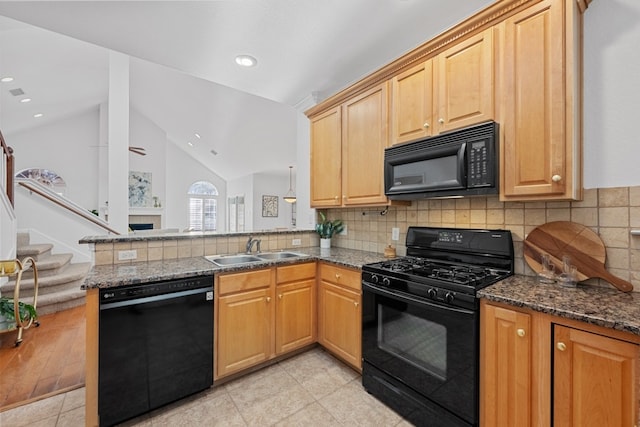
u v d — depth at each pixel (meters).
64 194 7.14
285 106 5.02
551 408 1.13
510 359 1.25
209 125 7.01
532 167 1.38
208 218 10.57
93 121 7.43
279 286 2.21
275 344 2.19
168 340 1.71
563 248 1.49
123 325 1.57
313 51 2.22
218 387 1.95
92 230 4.66
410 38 2.07
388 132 2.10
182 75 5.32
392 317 1.74
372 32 1.99
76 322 2.99
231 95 5.34
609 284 1.37
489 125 1.50
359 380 2.04
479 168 1.54
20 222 4.25
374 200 2.22
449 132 1.70
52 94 5.34
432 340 1.52
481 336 1.35
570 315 1.06
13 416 1.64
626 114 1.33
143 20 1.81
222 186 10.88
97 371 1.51
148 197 8.18
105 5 1.65
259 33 1.98
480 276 1.57
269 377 2.07
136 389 1.61
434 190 1.75
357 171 2.36
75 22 1.81
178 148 9.94
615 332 0.99
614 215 1.35
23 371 2.10
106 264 2.00
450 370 1.44
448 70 1.71
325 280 2.36
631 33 1.32
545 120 1.35
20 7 1.65
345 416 1.68
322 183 2.73
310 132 2.92
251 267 2.05
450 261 1.98
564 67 1.29
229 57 2.29
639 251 1.29
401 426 1.60
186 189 10.10
